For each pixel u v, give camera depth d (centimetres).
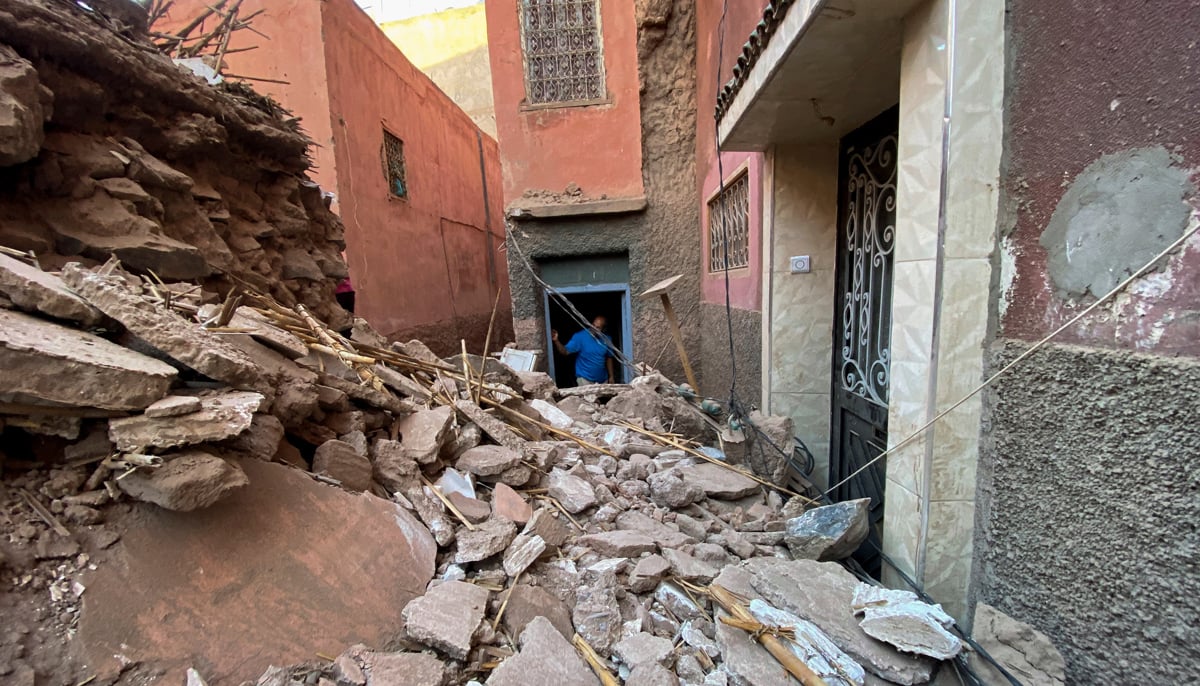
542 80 569
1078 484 121
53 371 95
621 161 579
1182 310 96
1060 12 121
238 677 100
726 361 486
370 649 115
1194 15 91
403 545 142
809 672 118
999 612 143
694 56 573
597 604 141
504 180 580
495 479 194
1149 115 101
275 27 492
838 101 241
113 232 171
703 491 227
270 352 171
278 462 142
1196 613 97
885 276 261
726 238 473
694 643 135
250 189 282
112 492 106
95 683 88
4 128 129
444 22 1423
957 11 137
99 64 179
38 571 95
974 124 142
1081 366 118
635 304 611
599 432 298
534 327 607
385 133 631
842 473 320
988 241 146
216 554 112
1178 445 97
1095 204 114
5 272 109
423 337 713
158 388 108
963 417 153
